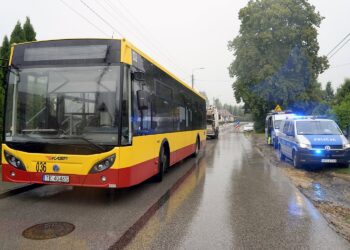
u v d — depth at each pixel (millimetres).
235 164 14227
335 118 21016
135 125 7285
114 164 6582
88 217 6215
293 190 8883
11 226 5656
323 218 6336
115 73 6797
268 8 40938
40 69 7043
